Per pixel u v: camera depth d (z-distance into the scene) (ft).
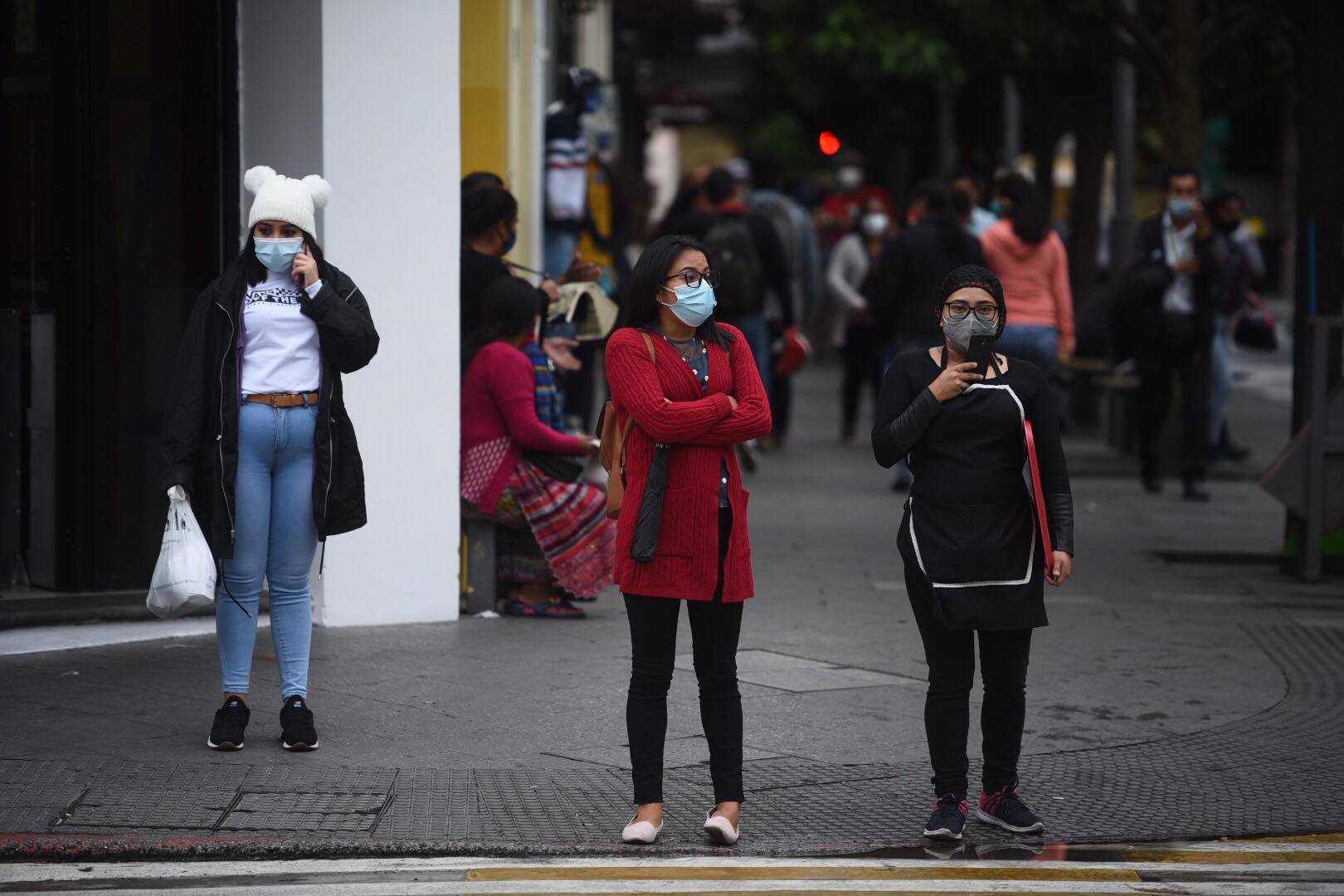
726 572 51.98
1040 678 73.87
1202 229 124.36
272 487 60.39
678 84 370.94
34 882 48.19
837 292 166.09
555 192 123.75
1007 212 120.06
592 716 65.72
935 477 52.42
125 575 79.30
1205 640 81.46
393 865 50.01
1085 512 122.31
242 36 79.51
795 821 54.54
